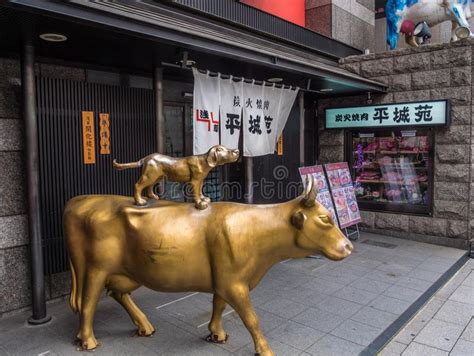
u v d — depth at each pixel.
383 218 8.51
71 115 4.88
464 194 7.46
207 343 3.87
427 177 7.98
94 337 3.81
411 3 8.36
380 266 6.45
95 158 5.13
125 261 3.52
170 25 4.10
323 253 3.44
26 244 4.68
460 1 8.12
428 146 7.89
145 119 5.64
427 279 5.84
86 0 3.53
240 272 3.36
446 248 7.54
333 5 9.06
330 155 9.14
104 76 5.44
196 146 5.34
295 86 7.11
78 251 3.62
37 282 4.32
